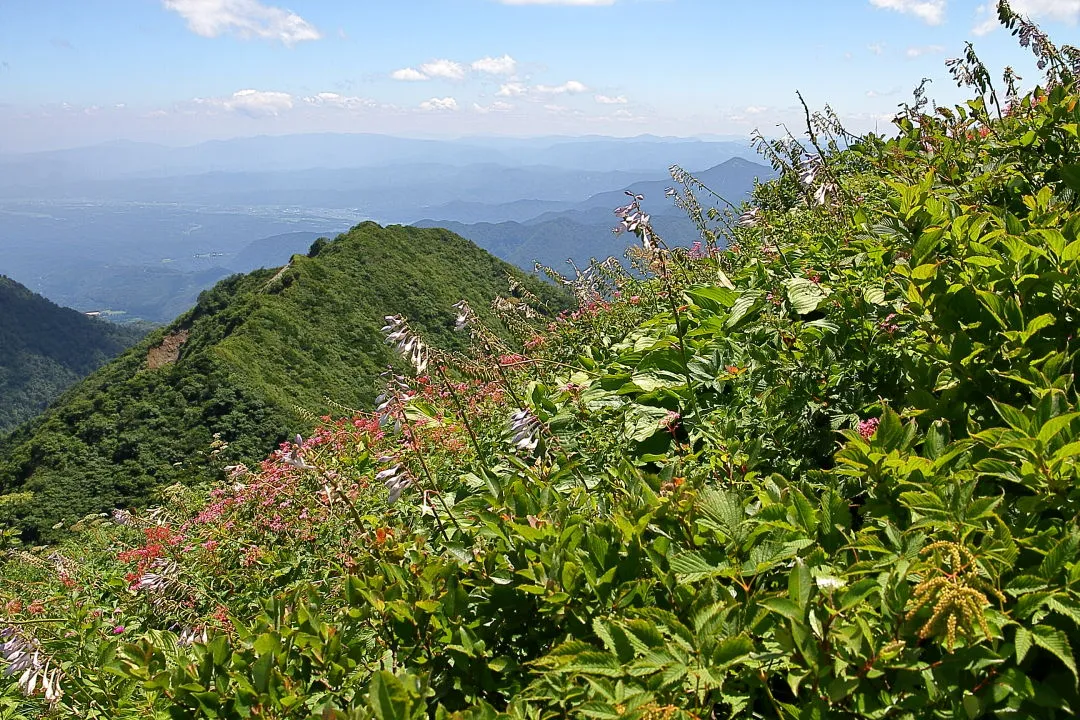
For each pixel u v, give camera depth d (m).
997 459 2.29
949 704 1.84
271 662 2.51
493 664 2.45
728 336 5.20
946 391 3.02
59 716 3.44
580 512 2.87
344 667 2.59
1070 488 2.14
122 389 53.91
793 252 6.40
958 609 1.69
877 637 1.94
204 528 6.48
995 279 3.11
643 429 4.44
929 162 5.54
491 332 4.86
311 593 3.05
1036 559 2.10
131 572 5.93
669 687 2.02
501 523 2.86
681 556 2.35
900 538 2.17
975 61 5.95
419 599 2.64
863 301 3.94
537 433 3.46
